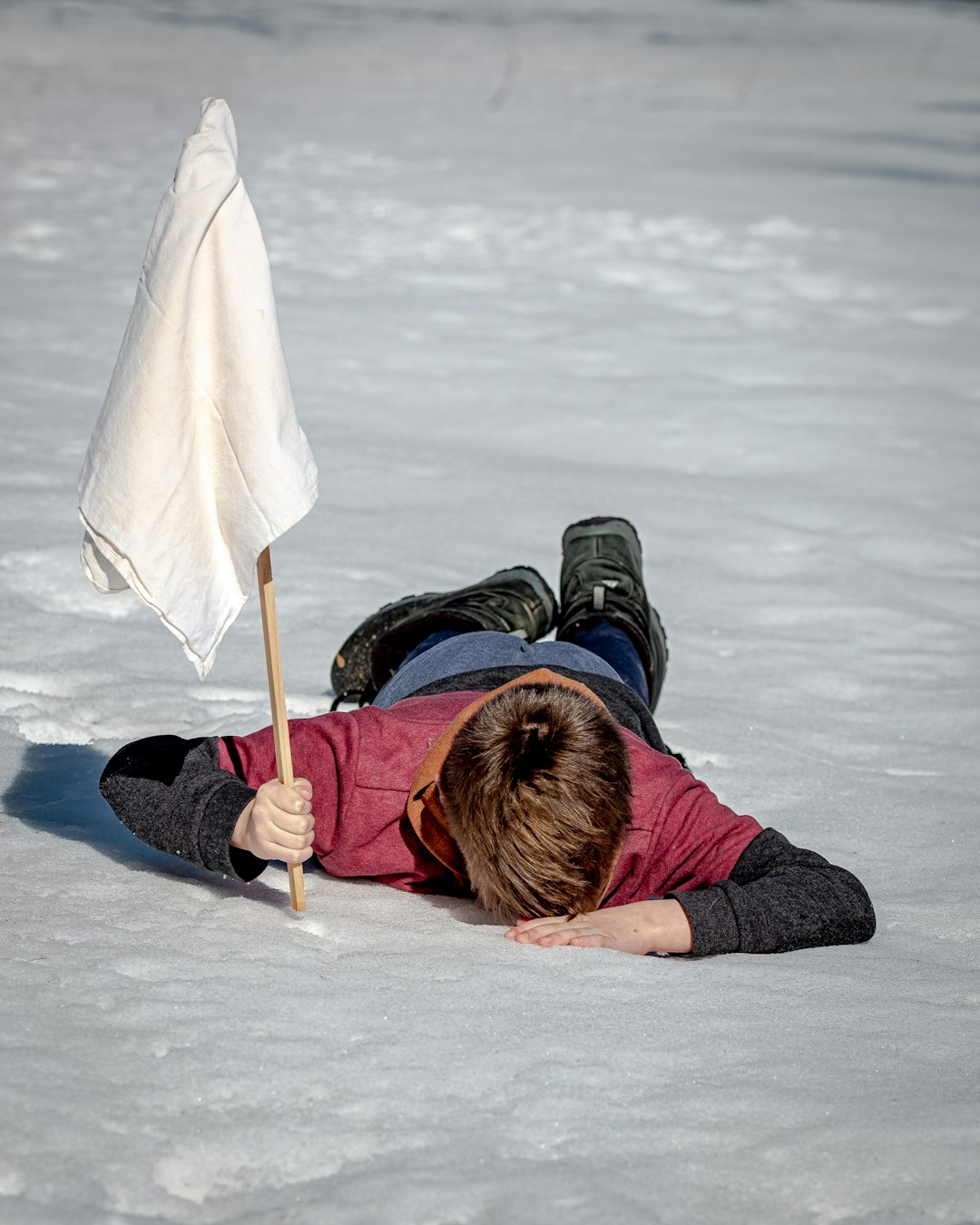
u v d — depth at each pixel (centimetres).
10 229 1716
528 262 1727
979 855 449
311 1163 255
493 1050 295
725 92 4234
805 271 1769
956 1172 262
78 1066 276
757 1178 258
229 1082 275
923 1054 307
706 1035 310
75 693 555
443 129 2956
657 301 1572
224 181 318
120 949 328
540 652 450
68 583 684
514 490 905
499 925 373
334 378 1171
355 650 536
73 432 959
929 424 1137
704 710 588
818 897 370
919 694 627
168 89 3278
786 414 1145
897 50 5966
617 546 555
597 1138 267
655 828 381
